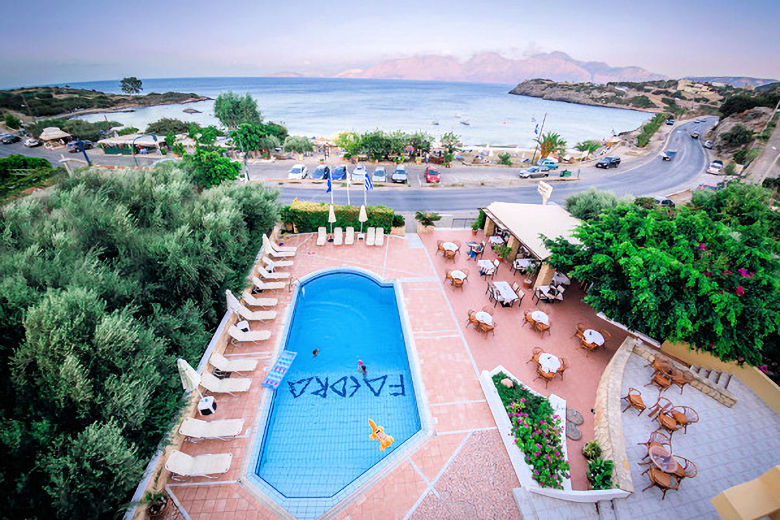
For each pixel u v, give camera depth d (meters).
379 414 13.05
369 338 16.62
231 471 10.80
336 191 35.97
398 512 9.88
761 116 67.44
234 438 11.70
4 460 8.38
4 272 10.98
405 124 109.31
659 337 14.81
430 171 40.16
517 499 10.08
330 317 17.89
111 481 8.70
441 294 19.27
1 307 9.66
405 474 10.84
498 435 12.09
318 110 142.00
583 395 13.41
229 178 30.12
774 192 35.75
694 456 10.51
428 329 16.73
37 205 15.96
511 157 57.78
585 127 117.69
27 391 9.25
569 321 17.47
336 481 10.86
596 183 42.84
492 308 17.78
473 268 21.72
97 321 10.30
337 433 12.34
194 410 12.27
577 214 24.52
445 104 180.88
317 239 24.66
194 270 14.28
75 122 69.06
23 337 9.91
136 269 14.20
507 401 12.77
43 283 11.14
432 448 11.59
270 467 11.20
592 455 10.79
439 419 12.56
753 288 11.93
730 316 11.16
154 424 10.42
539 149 59.06
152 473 9.79
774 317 11.01
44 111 94.44
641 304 12.28
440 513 9.84
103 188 19.02
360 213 23.34
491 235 25.59
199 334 13.76
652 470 9.66
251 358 14.85
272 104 165.00
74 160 37.84
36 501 8.30
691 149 64.94
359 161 48.06
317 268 21.36
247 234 19.73
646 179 45.12
